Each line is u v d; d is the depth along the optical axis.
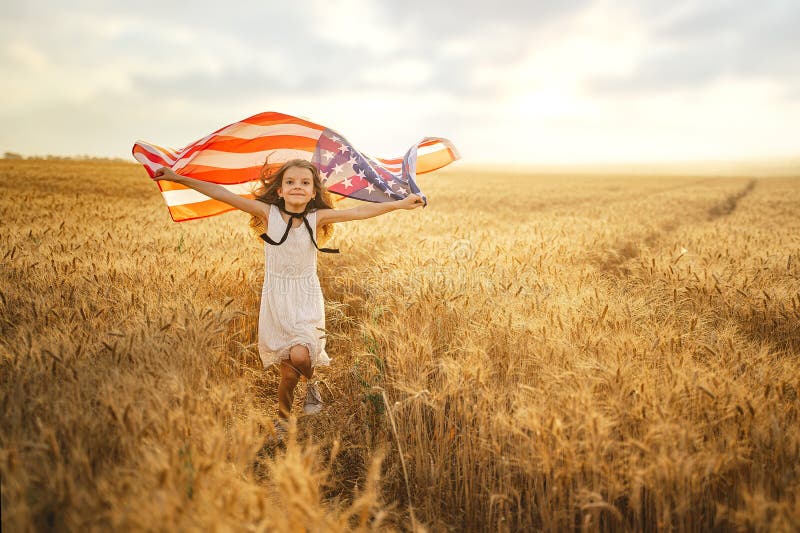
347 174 4.06
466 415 2.69
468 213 16.19
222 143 3.88
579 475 2.23
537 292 4.03
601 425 2.19
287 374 3.32
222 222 9.45
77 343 2.68
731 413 2.31
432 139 4.47
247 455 2.10
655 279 5.00
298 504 1.70
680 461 2.07
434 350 3.41
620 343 2.93
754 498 1.93
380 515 1.92
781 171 152.25
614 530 2.34
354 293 5.48
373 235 8.10
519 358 3.12
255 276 4.94
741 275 4.91
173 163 3.78
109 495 1.70
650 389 2.40
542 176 80.06
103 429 2.05
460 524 2.61
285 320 3.30
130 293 3.57
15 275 3.99
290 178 3.24
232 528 1.65
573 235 8.52
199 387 2.56
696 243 7.57
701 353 3.14
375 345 3.40
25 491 1.66
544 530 2.36
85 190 22.09
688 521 2.18
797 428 2.31
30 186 22.59
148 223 8.46
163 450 1.92
